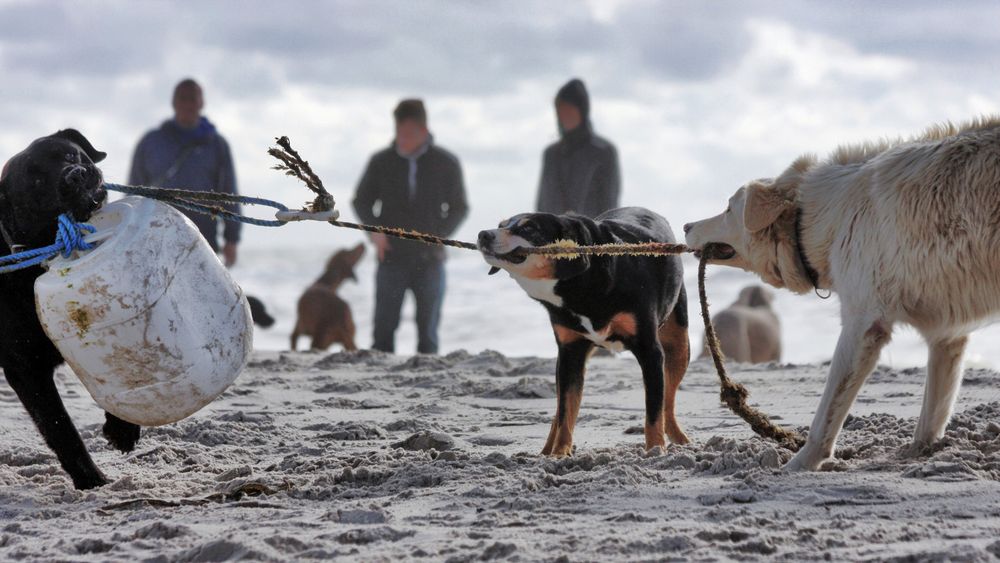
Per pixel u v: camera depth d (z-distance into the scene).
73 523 5.96
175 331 6.23
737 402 7.43
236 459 8.17
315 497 6.48
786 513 5.50
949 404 7.21
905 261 6.45
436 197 17.16
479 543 5.04
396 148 17.08
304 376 13.73
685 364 8.54
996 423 7.92
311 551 4.99
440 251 17.28
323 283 24.78
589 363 14.73
